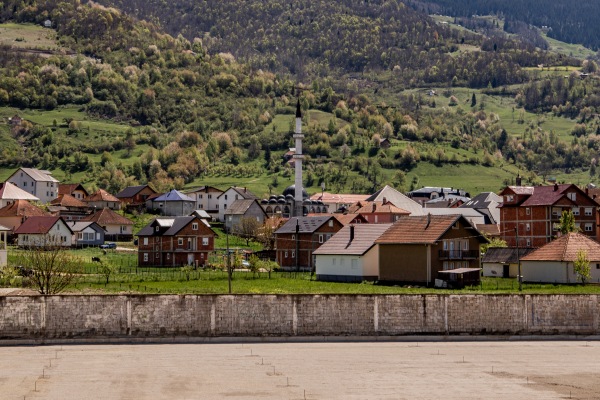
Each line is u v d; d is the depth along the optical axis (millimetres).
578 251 160875
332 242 176875
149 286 146875
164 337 92312
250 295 93562
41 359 83000
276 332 93688
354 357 85125
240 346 90562
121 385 72688
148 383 73375
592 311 98688
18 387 71812
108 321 91812
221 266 190375
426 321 95938
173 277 164375
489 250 184250
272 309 93750
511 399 69750
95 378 75000
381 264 167000
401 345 92312
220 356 84938
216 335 93000
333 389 71750
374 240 170375
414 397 69625
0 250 166125
